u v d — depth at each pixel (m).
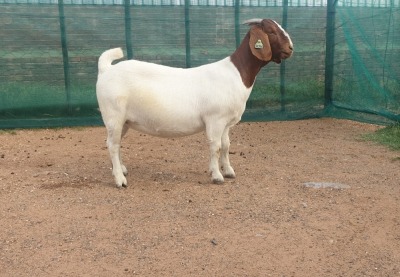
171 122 6.23
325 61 11.27
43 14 10.02
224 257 4.64
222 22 10.71
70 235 5.07
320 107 11.32
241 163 7.66
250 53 6.29
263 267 4.48
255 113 11.00
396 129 9.57
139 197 6.07
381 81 9.93
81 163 7.66
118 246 4.84
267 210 5.69
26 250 4.78
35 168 7.36
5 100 10.05
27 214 5.58
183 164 7.61
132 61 6.29
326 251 4.78
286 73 11.09
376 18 9.84
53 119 10.29
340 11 10.67
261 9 10.81
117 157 6.39
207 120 6.28
